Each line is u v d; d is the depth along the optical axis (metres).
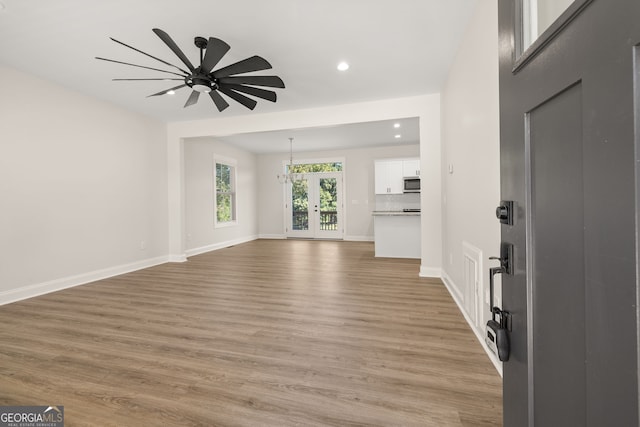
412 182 7.22
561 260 0.64
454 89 3.18
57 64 3.24
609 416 0.49
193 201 6.32
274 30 2.67
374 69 3.43
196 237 6.39
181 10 2.37
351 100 4.41
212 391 1.68
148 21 2.50
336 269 4.71
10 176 3.30
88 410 1.53
